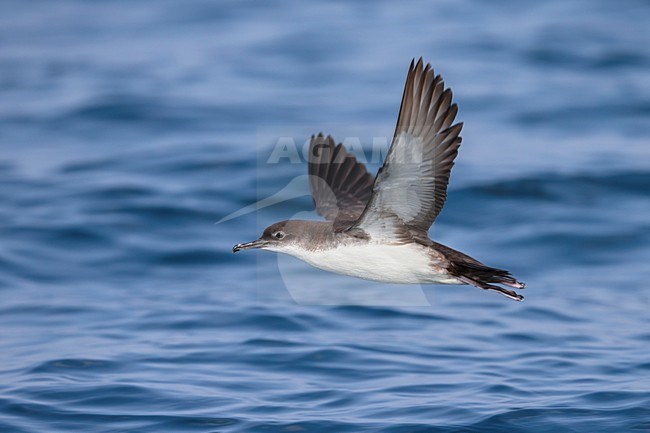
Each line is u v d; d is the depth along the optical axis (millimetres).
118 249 16328
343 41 28609
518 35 28297
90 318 13695
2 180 19375
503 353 12422
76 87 25469
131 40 29906
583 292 14852
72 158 20703
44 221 17266
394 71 25766
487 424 10109
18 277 15266
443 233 17234
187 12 32656
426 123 9148
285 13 32000
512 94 23922
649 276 15422
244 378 11578
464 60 26453
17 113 23688
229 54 27953
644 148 20531
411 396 10953
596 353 12375
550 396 10883
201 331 13180
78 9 33656
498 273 9992
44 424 10273
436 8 31625
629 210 17781
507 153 20484
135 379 11484
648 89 23953
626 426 10000
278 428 10094
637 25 28891
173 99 24281
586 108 22938
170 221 17422
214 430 10109
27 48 29438
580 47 27125
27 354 12391
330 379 11578
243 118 22766
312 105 23375
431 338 13000
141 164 20172
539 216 17594
